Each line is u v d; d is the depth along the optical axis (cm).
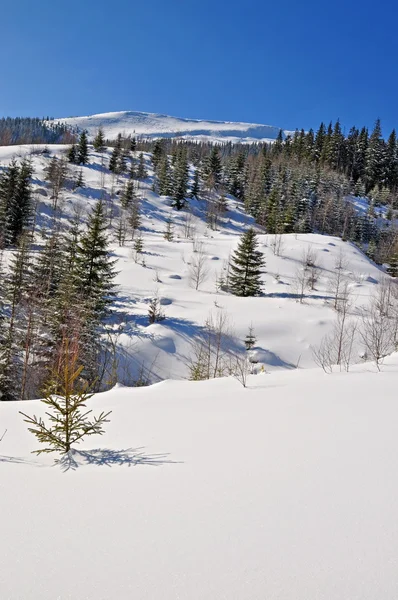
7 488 254
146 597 140
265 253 5056
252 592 140
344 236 7319
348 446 301
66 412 353
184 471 272
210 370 2089
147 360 2208
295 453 293
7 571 161
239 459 289
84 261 2303
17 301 2342
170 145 14262
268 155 12425
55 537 188
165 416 455
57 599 141
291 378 703
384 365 786
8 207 4419
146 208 7481
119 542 181
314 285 4138
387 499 210
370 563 153
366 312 2997
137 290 3506
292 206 7238
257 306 3138
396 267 5181
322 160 11544
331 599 134
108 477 271
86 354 1850
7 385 1795
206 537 181
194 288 3809
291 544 170
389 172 11181
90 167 9025
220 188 9306
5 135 12988
